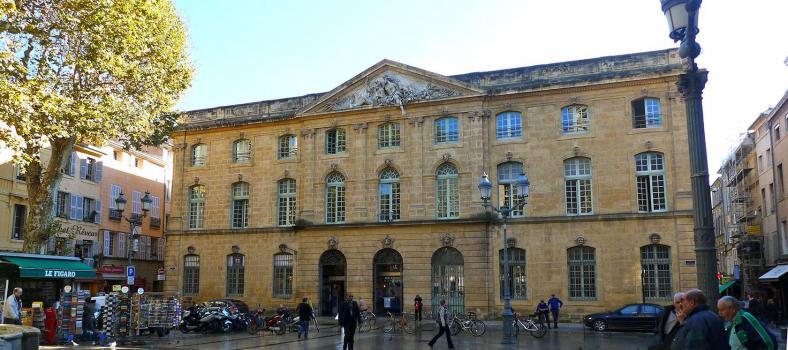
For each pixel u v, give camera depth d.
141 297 27.61
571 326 32.47
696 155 9.39
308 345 23.84
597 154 34.69
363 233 38.34
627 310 30.05
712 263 9.03
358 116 39.59
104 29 22.88
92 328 25.53
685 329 7.10
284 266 40.75
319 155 40.31
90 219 47.66
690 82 9.59
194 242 43.16
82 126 23.53
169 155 60.41
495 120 36.97
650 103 34.44
